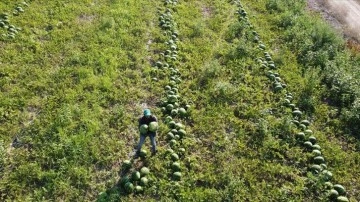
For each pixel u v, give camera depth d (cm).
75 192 1285
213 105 1722
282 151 1533
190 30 2280
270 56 2134
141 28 2200
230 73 1958
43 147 1412
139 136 1533
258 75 1970
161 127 1564
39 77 1752
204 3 2658
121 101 1694
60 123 1511
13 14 2155
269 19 2550
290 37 2350
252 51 2139
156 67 1922
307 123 1680
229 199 1317
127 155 1450
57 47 1958
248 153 1506
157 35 2172
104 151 1438
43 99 1638
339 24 2770
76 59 1872
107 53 1964
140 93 1747
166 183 1336
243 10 2594
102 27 2158
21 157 1379
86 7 2334
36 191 1267
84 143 1439
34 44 1953
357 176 1480
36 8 2252
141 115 1641
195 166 1423
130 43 2069
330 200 1363
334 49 2214
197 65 1977
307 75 1969
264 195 1354
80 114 1573
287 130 1616
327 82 1961
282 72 2011
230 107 1738
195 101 1744
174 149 1487
